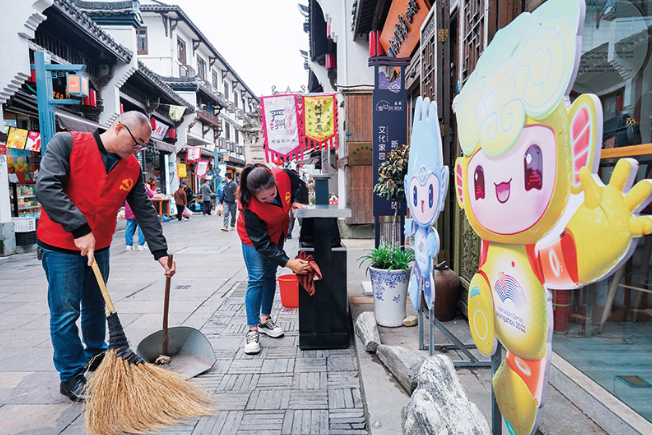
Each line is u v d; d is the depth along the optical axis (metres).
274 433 2.04
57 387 2.55
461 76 3.09
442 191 2.01
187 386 2.34
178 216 15.84
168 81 18.73
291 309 4.12
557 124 1.02
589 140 0.91
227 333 3.43
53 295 2.30
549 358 1.08
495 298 1.42
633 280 1.99
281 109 8.08
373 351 2.77
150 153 17.02
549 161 1.07
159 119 16.23
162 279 5.57
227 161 31.31
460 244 3.38
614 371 1.93
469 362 2.45
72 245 2.28
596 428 1.74
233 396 2.40
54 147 2.22
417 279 2.65
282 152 8.16
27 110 8.52
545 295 1.10
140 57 20.95
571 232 0.99
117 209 2.50
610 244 0.86
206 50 26.03
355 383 2.54
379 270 3.26
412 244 4.95
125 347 2.24
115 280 5.53
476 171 1.53
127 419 2.06
